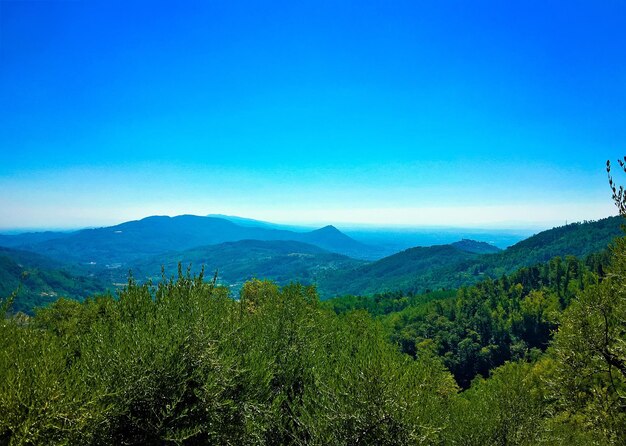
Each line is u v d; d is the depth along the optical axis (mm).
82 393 5922
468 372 96375
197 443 7414
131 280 9602
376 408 8961
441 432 11828
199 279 10688
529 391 18406
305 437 9875
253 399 8891
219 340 8492
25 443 5191
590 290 14898
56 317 14797
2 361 5738
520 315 106000
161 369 7141
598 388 13898
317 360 11852
